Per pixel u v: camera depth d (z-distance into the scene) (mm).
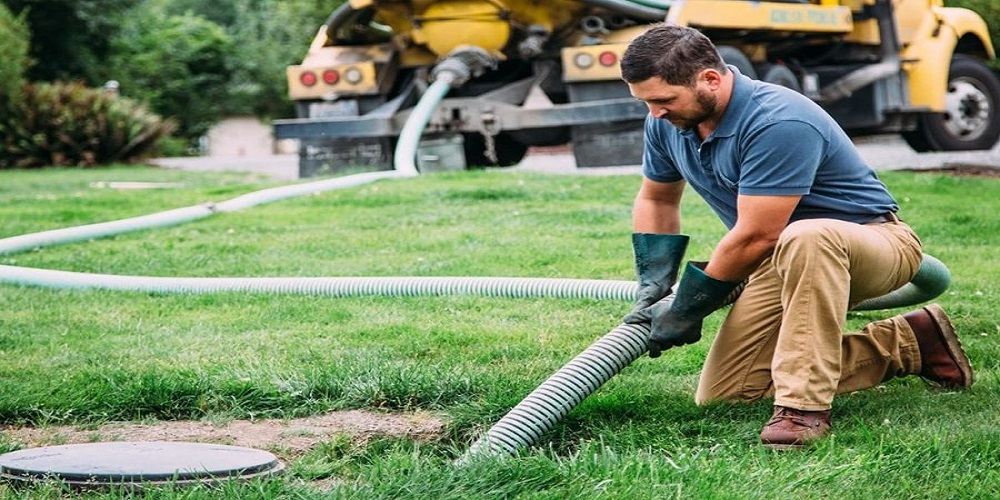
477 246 8484
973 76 16125
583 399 4078
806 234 3977
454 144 14133
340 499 3352
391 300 6652
